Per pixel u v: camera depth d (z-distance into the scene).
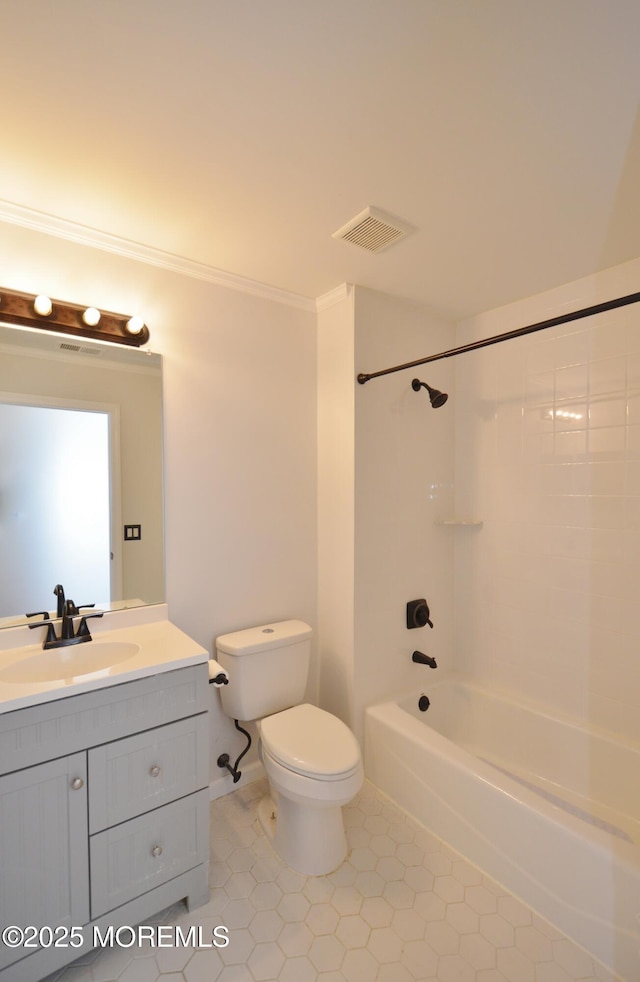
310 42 0.96
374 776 2.12
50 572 1.67
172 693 1.43
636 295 1.18
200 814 1.50
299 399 2.29
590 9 0.88
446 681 2.46
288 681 2.01
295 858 1.66
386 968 1.32
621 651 1.92
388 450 2.28
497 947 1.37
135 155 1.30
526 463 2.25
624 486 1.90
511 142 1.23
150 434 1.87
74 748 1.26
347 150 1.27
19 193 1.49
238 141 1.24
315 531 2.36
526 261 1.89
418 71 1.02
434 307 2.38
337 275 2.04
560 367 2.11
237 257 1.89
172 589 1.93
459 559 2.58
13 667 1.45
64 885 1.26
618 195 1.46
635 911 1.27
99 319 1.70
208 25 0.92
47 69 1.02
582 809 1.91
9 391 1.61
